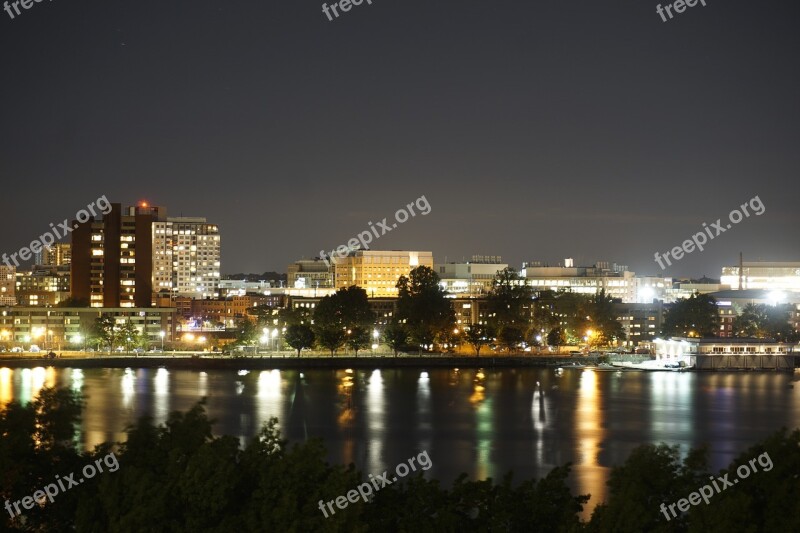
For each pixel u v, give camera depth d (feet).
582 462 575.79
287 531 289.33
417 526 304.71
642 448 328.29
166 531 300.61
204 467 304.09
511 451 612.29
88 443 586.86
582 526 297.74
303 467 310.65
